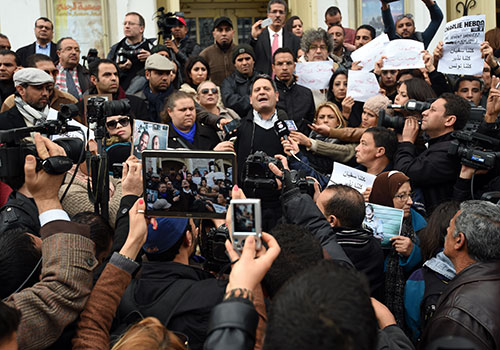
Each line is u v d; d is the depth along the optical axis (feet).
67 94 16.15
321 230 7.41
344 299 3.23
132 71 18.63
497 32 21.45
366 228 9.64
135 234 6.10
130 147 11.32
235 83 16.94
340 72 16.79
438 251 8.71
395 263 9.63
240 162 13.46
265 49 19.49
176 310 6.17
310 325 3.15
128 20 19.60
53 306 5.53
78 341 5.64
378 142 11.98
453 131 11.19
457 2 26.81
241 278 4.47
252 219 4.73
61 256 5.74
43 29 21.34
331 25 22.71
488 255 6.78
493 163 9.95
